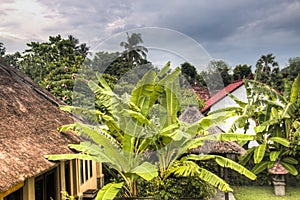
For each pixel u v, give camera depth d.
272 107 15.30
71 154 7.55
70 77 19.16
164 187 9.51
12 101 8.51
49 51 23.77
